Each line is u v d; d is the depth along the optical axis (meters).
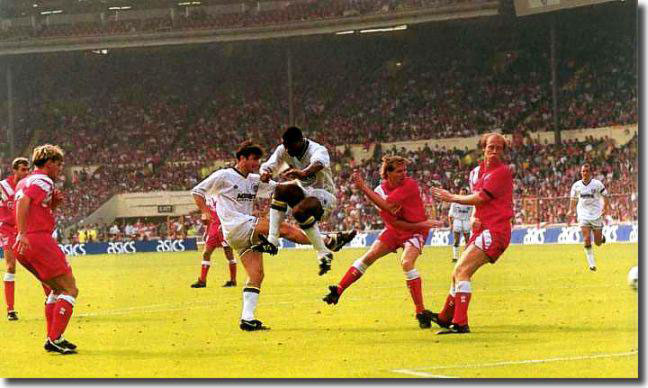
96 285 41.78
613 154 85.56
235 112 112.06
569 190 83.94
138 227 94.44
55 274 19.73
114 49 112.50
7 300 27.33
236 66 113.94
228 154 108.12
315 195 21.78
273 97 111.94
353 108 107.00
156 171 107.44
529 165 89.06
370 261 22.05
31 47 109.44
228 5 110.00
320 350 18.84
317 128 107.19
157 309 29.12
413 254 21.91
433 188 20.56
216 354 18.81
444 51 106.50
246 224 22.34
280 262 56.00
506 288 31.88
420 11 99.81
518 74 101.12
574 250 57.16
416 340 19.81
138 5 112.88
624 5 95.62
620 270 39.09
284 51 112.25
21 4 112.50
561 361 16.67
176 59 115.06
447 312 21.38
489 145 20.11
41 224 19.72
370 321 23.64
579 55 98.81
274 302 29.80
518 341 19.20
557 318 22.97
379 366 16.66
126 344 20.89
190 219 95.00
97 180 107.12
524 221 76.44
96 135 113.25
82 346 20.84
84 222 100.06
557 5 89.38
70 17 113.06
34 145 113.88
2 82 116.75
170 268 55.00
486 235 20.34
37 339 22.47
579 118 91.88
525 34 102.56
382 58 109.00
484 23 104.38
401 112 103.75
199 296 33.50
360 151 102.75
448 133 99.75
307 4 106.06
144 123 113.12
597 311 24.30
